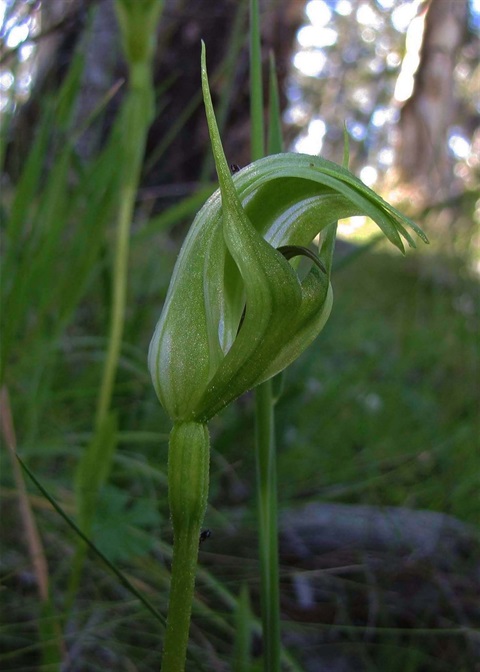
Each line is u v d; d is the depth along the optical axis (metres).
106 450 0.14
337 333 0.36
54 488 0.18
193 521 0.08
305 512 0.21
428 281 0.37
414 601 0.18
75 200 0.19
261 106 0.12
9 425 0.16
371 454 0.24
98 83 0.33
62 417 0.22
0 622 0.15
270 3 0.32
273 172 0.08
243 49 0.33
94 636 0.15
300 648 0.16
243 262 0.08
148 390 0.23
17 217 0.17
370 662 0.16
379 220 0.07
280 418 0.23
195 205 0.20
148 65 0.17
